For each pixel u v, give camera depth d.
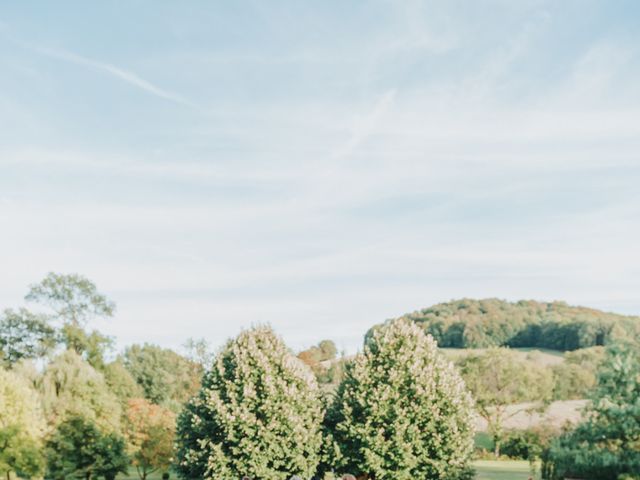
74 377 54.94
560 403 63.84
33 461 44.84
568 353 74.31
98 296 79.06
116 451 49.41
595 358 68.31
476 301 123.31
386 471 35.34
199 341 102.19
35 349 74.31
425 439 36.34
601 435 33.84
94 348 74.06
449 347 115.81
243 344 39.34
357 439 36.56
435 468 35.84
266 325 41.06
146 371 97.50
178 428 39.78
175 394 99.12
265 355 38.78
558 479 34.78
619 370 33.78
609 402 33.47
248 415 35.62
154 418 57.72
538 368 66.56
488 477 45.16
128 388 74.69
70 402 52.91
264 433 35.31
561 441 35.72
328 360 95.94
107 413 54.28
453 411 36.84
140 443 55.16
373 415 36.09
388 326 40.81
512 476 45.69
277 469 36.19
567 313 108.25
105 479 48.44
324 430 39.12
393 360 38.53
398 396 36.56
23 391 47.56
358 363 39.19
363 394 36.91
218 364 39.06
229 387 37.22
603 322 94.19
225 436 36.34
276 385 37.38
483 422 67.06
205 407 38.00
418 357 38.25
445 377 37.97
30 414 47.38
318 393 41.09
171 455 55.69
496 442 59.09
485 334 109.50
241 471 35.22
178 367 101.50
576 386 64.12
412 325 40.50
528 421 62.41
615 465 32.66
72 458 47.38
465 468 37.81
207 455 36.88
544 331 104.06
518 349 105.38
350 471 37.28
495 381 65.31
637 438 32.84
